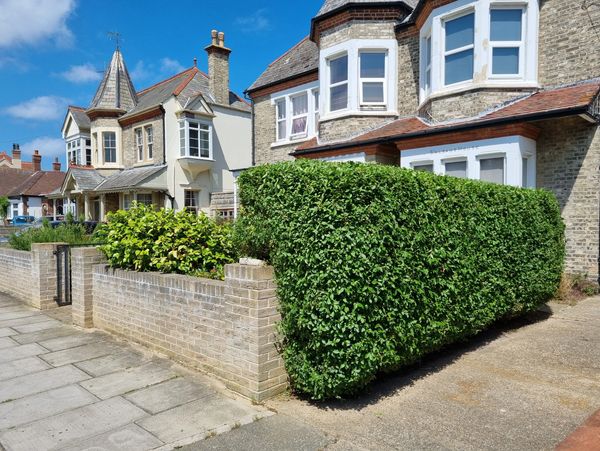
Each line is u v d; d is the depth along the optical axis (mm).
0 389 4484
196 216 6684
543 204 7496
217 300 4621
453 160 9680
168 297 5336
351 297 3822
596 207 8945
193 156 22031
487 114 9508
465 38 10688
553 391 4426
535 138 9438
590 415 3904
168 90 23781
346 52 13289
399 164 11609
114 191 22016
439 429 3662
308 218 3895
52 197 30078
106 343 5969
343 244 3793
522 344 5984
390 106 13070
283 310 4262
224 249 6355
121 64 26406
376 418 3855
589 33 9500
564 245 8414
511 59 10273
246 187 4633
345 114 13156
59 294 8250
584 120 8898
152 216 6254
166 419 3820
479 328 5844
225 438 3506
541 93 9781
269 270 4234
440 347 5414
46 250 8141
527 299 6914
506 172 8812
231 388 4449
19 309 8117
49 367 5098
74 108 28594
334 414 3938
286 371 4391
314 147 12586
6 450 3348
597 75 9391
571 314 7578
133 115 23359
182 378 4719
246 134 25031
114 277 6336
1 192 42125
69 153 28984
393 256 4203
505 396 4312
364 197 3961
